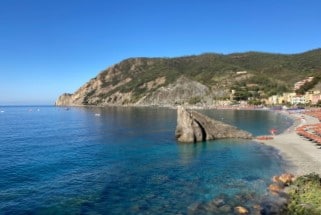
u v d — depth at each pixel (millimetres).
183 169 42781
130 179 37906
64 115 194000
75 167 44500
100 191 33250
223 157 50875
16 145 66312
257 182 35719
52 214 27250
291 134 75125
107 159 50219
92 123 125250
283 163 45281
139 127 103250
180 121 68688
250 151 55844
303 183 32375
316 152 51844
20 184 35781
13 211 27797
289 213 25891
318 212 24219
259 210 26953
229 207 27891
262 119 133000
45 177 38906
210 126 70375
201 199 30250
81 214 27266
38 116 188750
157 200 30328
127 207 28703
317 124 94438
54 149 60625
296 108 192625
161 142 68000
